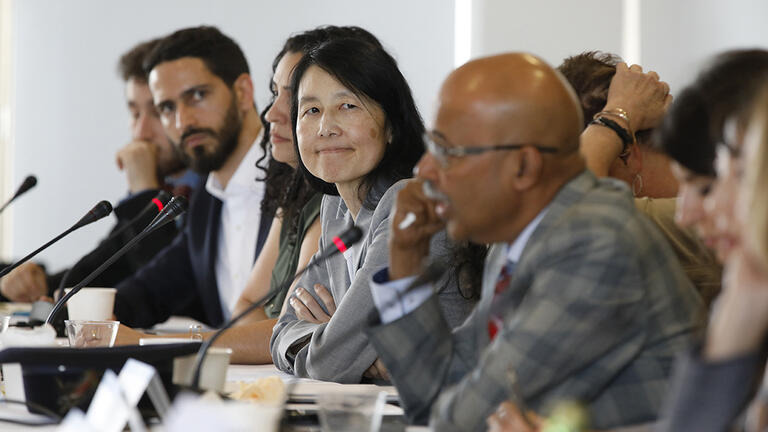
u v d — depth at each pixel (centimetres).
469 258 635
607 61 716
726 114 368
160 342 563
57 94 1944
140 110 1592
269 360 781
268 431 348
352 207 739
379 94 707
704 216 378
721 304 311
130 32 1855
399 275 470
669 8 1214
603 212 417
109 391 421
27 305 1343
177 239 1252
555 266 413
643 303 416
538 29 1325
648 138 647
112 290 888
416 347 461
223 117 1250
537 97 423
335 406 404
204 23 1758
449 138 429
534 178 423
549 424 393
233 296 1201
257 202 1198
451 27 1458
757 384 316
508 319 430
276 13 1678
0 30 2003
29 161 1975
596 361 417
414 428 461
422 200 473
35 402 477
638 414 418
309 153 724
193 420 336
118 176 1875
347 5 1589
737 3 1155
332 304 724
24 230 1975
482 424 414
